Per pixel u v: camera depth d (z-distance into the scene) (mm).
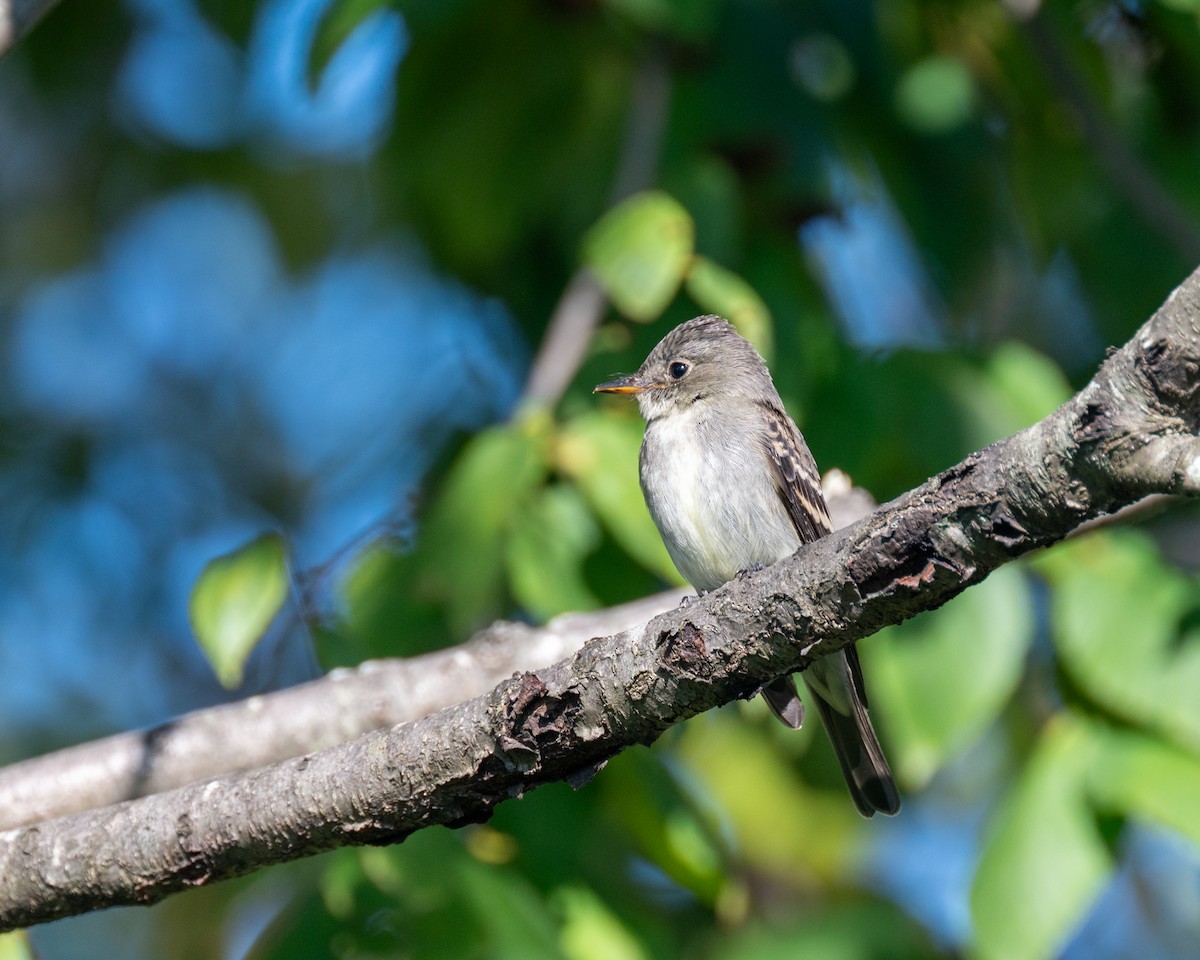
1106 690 8938
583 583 9250
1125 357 5559
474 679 9211
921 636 9016
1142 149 12648
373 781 7137
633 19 10703
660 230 9203
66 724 14711
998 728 14734
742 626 6539
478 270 12305
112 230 15680
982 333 13492
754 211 10844
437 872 8367
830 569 6312
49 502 15023
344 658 9547
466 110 11766
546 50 11758
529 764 6938
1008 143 12523
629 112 11492
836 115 11258
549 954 8367
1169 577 9273
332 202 15312
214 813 7391
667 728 6887
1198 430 5586
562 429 9242
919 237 11758
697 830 9547
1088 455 5609
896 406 10047
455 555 8773
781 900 14172
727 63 10828
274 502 15578
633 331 11227
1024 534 5883
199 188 15383
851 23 11195
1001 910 8688
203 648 8469
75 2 14039
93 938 14031
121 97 14938
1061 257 13531
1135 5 12039
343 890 8516
